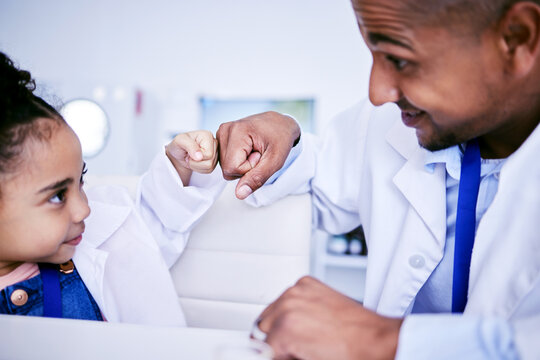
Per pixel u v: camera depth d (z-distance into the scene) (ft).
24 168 1.83
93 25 12.15
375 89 1.79
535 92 1.77
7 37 12.38
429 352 1.16
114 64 12.15
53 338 1.34
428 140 1.99
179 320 2.68
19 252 1.99
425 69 1.65
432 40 1.56
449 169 2.37
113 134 9.57
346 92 11.35
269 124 2.67
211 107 10.74
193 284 2.90
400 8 1.51
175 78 11.96
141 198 2.95
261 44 11.64
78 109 6.58
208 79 11.85
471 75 1.65
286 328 1.33
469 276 2.24
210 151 2.43
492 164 2.32
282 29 11.55
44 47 12.32
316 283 1.54
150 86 12.00
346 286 10.29
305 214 2.86
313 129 10.38
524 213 2.06
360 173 3.06
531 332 1.16
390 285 2.63
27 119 1.86
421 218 2.58
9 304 2.16
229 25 11.75
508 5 1.49
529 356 1.11
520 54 1.61
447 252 2.55
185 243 2.89
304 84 11.50
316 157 3.20
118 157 9.54
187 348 1.31
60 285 2.33
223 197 2.92
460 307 2.28
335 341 1.28
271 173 2.48
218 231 2.90
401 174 2.65
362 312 1.38
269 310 1.48
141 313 2.68
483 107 1.75
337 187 3.15
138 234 2.78
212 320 2.88
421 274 2.55
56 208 1.98
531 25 1.54
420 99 1.73
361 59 11.23
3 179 1.81
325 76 11.40
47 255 2.04
